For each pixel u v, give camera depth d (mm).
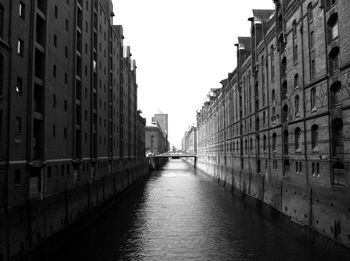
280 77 30047
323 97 21531
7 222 17281
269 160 33500
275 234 25844
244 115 45188
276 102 31328
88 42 34781
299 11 25688
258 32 38812
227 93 58969
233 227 28375
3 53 17500
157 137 145125
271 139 32906
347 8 18406
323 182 21438
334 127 20562
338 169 19969
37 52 22531
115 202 43406
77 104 30781
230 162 55469
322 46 21625
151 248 22875
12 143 18484
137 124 79750
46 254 21031
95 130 37594
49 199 23016
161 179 78812
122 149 56188
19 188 19047
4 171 17484
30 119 20438
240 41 49000
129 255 21438
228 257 20719
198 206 39344
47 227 22281
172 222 30812
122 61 57500
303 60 24797
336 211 19609
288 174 28453
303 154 24703
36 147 22297
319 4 21875
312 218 23016
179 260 20391
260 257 20531
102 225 30312
